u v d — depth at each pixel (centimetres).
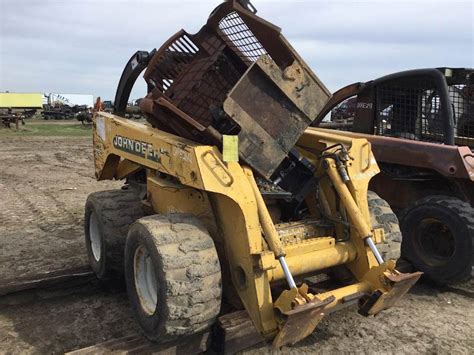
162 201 413
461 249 471
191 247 318
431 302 469
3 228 693
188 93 418
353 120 618
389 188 570
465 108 574
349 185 382
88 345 371
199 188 324
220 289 319
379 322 420
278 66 363
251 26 383
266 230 321
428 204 497
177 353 333
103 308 437
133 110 523
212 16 417
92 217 487
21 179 1177
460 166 479
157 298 316
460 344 384
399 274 336
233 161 331
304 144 436
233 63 434
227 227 338
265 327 313
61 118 4641
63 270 486
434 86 534
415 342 386
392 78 565
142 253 347
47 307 438
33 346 370
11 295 442
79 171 1335
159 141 376
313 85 358
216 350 339
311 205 416
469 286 490
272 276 325
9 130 2948
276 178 399
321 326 409
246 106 341
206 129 348
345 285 387
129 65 472
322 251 354
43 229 691
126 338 345
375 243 370
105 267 452
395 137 566
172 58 445
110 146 476
